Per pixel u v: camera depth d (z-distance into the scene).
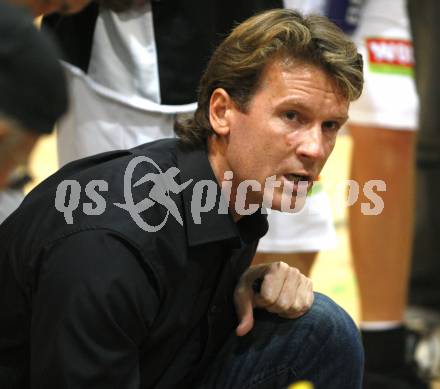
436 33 12.65
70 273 4.62
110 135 7.09
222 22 7.02
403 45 8.88
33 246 4.85
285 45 4.94
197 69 6.96
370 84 8.80
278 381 5.73
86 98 7.09
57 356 4.60
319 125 5.01
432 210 12.95
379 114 8.89
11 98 3.40
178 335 5.25
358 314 8.95
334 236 7.88
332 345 5.68
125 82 7.00
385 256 9.42
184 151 5.25
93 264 4.63
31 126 3.47
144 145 5.54
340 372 5.75
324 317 5.68
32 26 3.52
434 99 12.80
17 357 5.08
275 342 5.71
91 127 7.11
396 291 9.56
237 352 5.76
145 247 4.80
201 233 5.10
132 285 4.71
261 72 4.99
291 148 5.00
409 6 12.59
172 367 5.42
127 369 4.76
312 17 5.11
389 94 8.86
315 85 4.93
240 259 5.79
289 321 5.72
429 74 12.67
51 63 3.51
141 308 4.79
